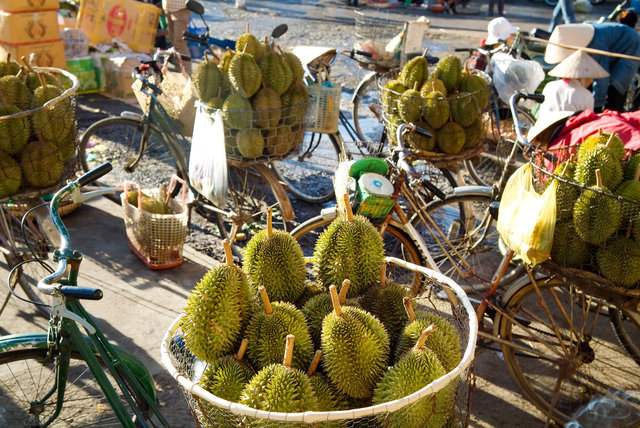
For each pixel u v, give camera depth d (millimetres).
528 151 3605
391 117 4684
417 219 3889
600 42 5812
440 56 10617
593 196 2539
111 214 5156
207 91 4266
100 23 8500
